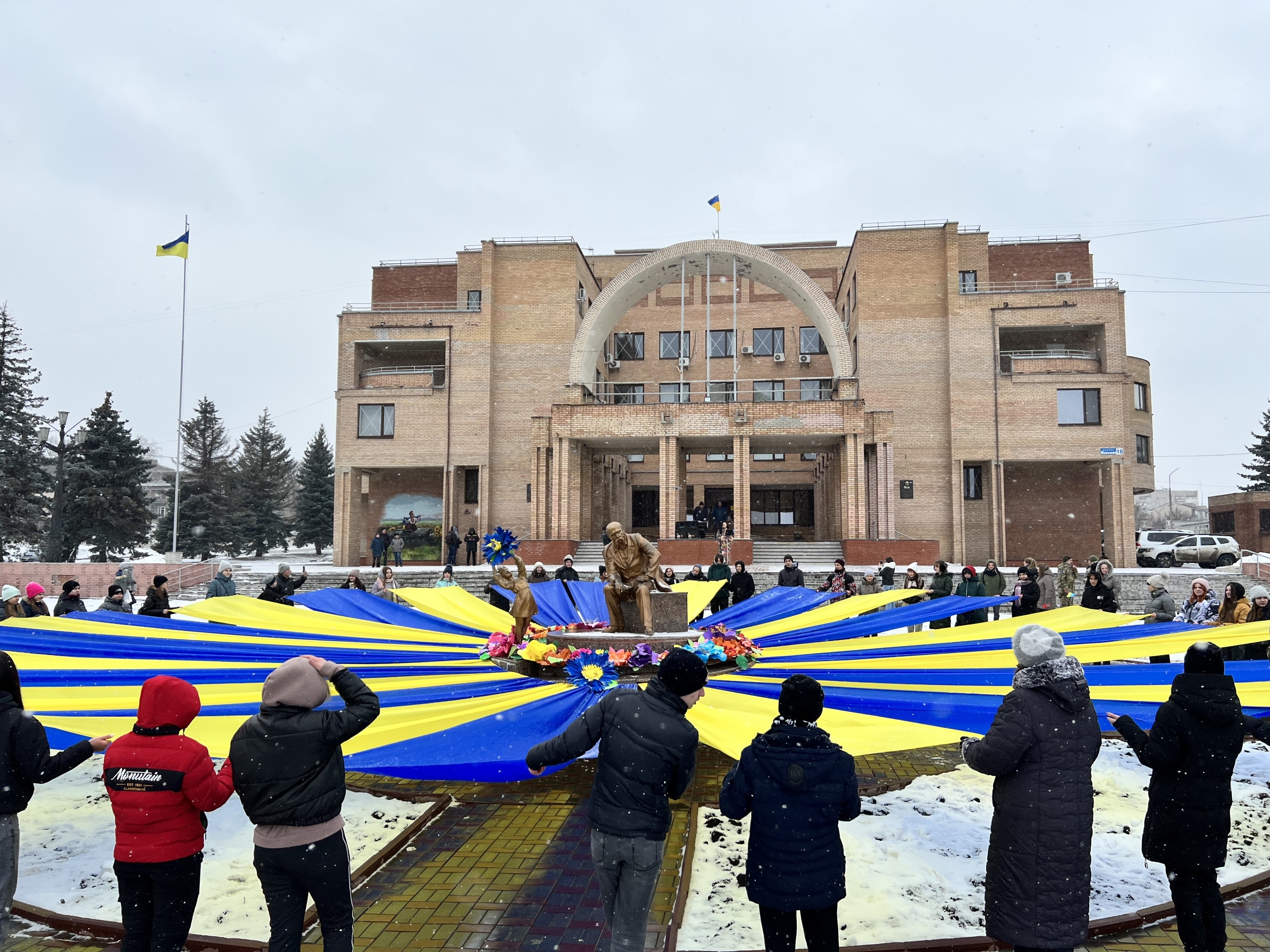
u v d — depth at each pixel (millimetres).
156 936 3791
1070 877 3811
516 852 5875
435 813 6633
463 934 4637
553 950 4453
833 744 3912
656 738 3826
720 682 8406
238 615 11812
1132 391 45531
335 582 29484
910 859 5781
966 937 4496
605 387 46594
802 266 47406
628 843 3760
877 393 37469
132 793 3771
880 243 38156
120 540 46031
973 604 11555
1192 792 4305
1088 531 37875
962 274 40594
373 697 3977
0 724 4059
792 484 44531
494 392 39719
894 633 16250
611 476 40781
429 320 39750
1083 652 9180
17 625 10078
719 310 46781
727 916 4895
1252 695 7273
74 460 46375
